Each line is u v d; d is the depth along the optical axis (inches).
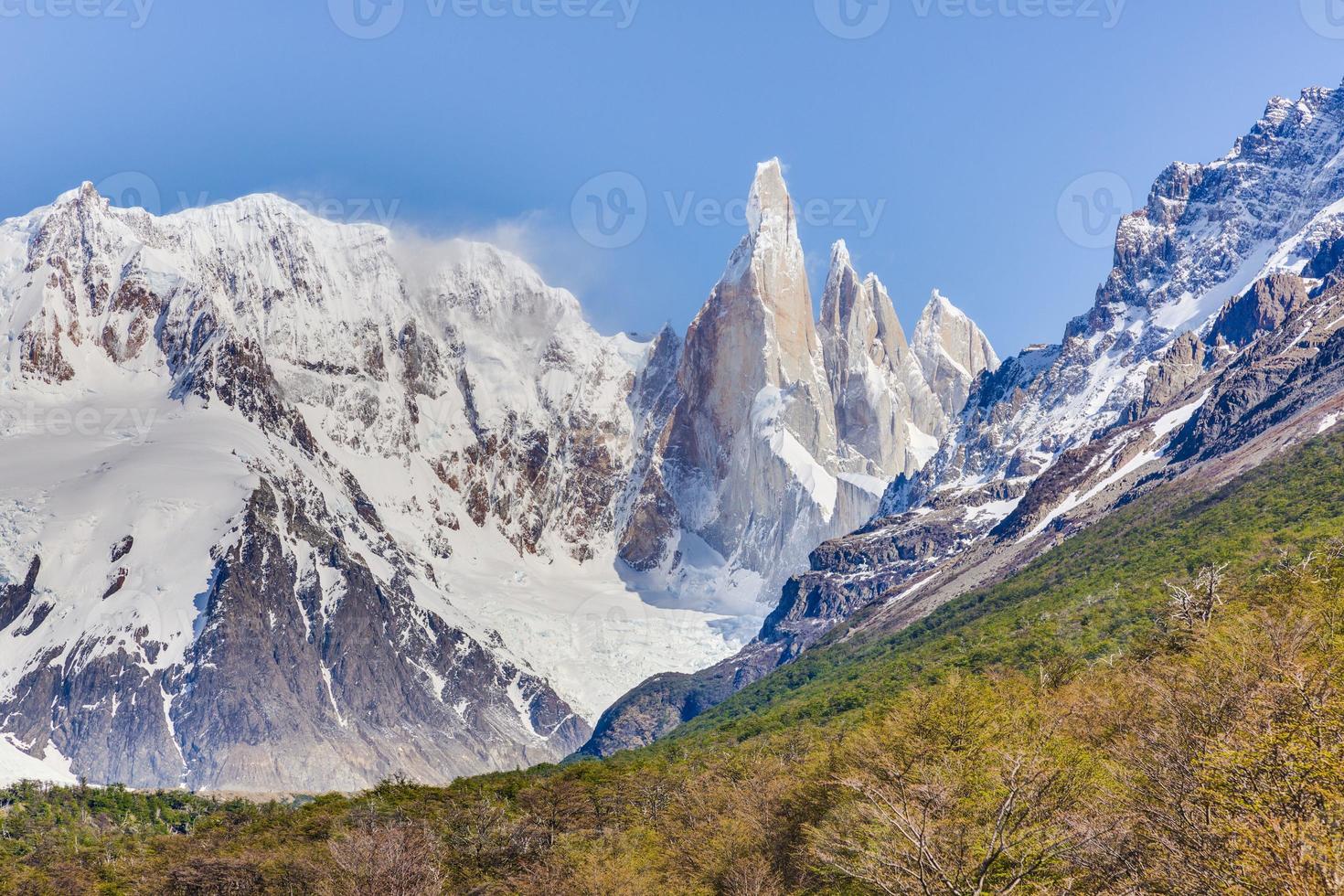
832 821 3715.6
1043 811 2851.9
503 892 5546.3
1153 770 2736.2
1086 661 5713.6
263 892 6210.6
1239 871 2187.5
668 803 6107.3
